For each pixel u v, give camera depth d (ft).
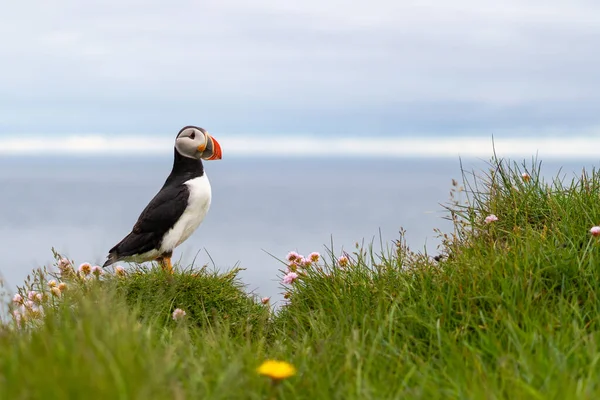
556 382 18.38
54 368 16.67
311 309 30.96
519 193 34.22
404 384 19.57
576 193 32.91
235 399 19.04
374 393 19.31
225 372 19.51
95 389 15.69
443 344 23.53
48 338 18.88
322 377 20.61
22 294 32.96
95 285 26.53
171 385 18.28
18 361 17.71
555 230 30.30
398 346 23.98
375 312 27.09
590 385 18.06
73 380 15.97
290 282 32.27
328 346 23.36
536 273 25.91
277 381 18.57
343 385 20.16
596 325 23.61
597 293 25.02
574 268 26.35
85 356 16.90
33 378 16.26
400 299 26.91
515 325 22.40
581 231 29.60
